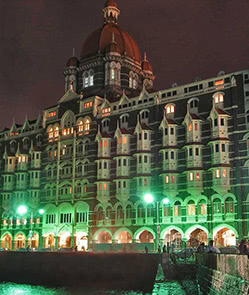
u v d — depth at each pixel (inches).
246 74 2696.9
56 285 2158.0
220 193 2618.1
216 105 2783.0
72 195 3469.5
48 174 3747.5
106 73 3850.9
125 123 3277.6
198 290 1250.0
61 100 3826.3
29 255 2337.6
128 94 3577.8
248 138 2596.0
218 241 2645.2
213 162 2672.2
